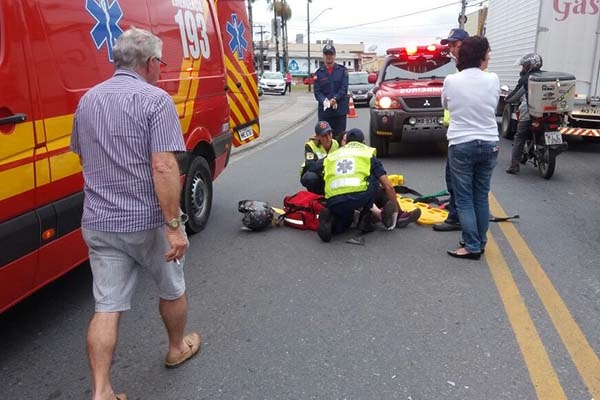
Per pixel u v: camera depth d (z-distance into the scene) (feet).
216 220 21.20
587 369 10.52
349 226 19.30
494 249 17.12
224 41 24.22
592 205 22.20
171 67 16.71
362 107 85.71
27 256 10.66
